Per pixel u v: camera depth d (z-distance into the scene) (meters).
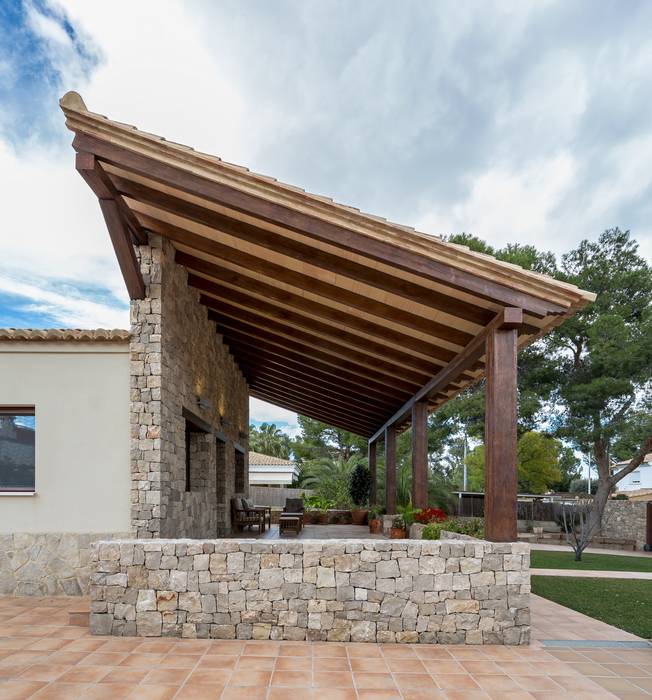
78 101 5.39
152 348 7.31
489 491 5.54
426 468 10.79
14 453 7.26
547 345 19.42
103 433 7.20
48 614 5.90
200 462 10.71
